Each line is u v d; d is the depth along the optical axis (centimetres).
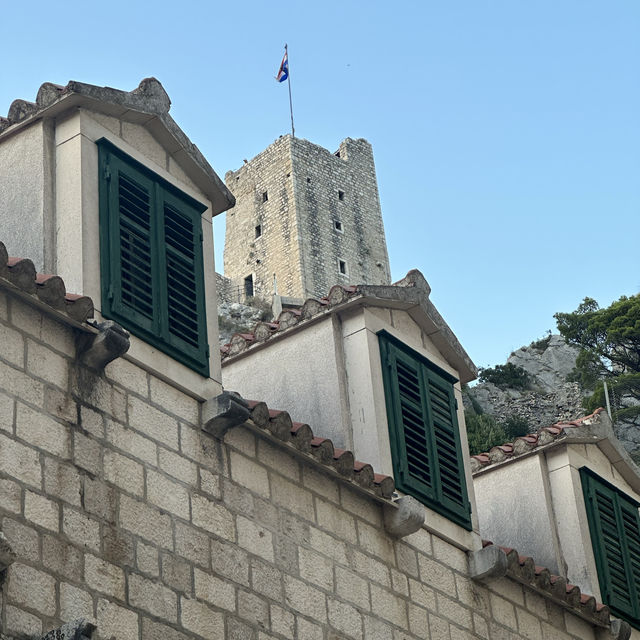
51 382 991
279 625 1085
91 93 1152
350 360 1341
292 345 1382
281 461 1166
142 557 996
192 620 1012
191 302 1173
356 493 1234
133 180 1167
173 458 1066
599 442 1598
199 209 1234
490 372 6662
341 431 1302
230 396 1112
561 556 1523
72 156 1133
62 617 912
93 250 1095
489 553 1344
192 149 1234
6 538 892
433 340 1436
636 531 1608
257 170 8962
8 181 1148
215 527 1071
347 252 8712
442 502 1334
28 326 991
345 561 1186
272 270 8562
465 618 1305
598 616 1460
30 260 1003
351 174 9075
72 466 976
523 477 1573
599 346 6322
